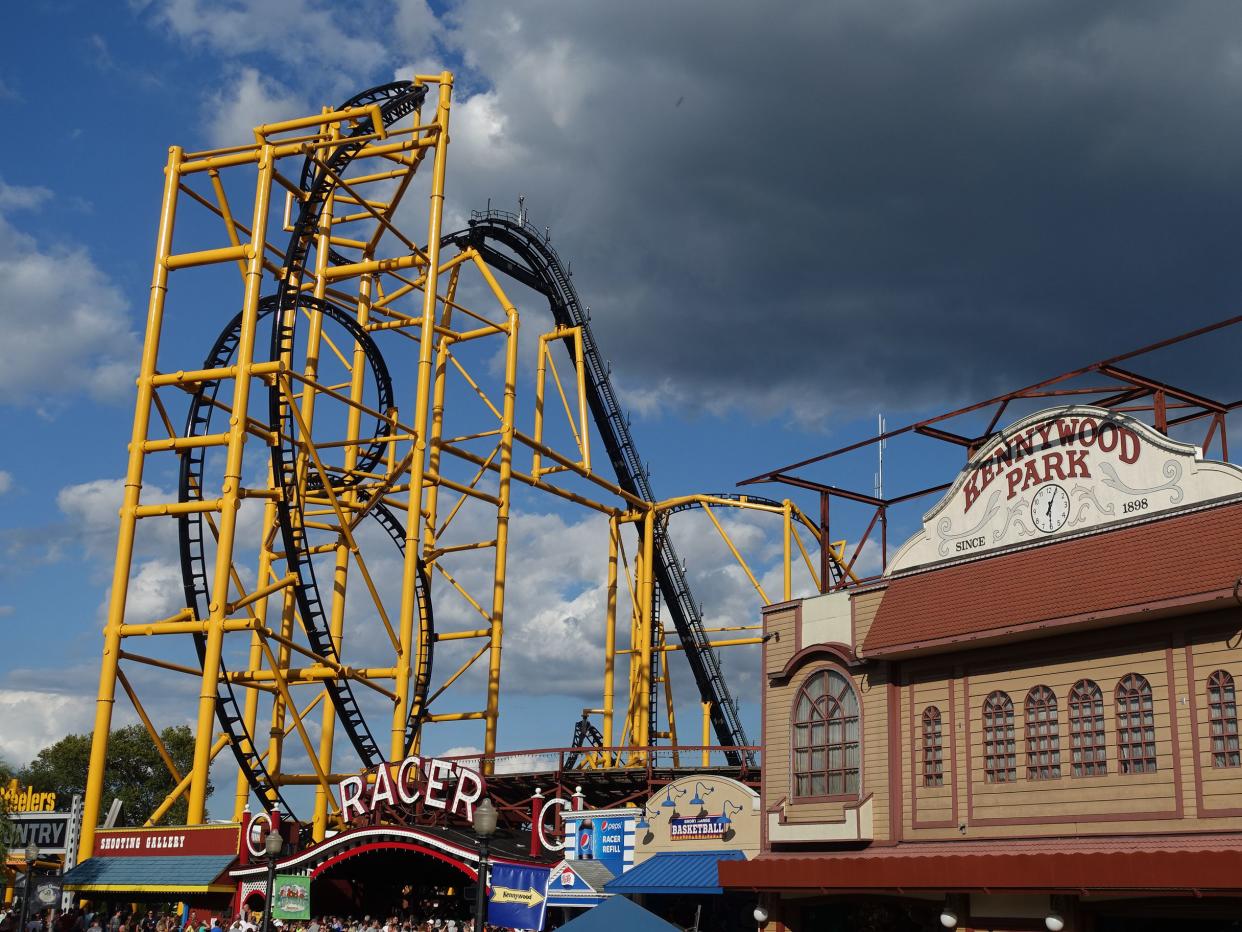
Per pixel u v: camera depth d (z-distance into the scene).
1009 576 31.34
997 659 31.44
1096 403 34.22
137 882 49.56
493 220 73.62
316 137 56.47
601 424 77.62
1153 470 29.61
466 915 53.94
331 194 62.62
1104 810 28.47
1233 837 25.84
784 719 36.66
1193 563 27.30
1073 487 31.17
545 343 73.19
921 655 33.19
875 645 33.44
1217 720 26.86
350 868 53.19
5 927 45.19
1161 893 25.88
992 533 32.84
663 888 37.12
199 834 50.09
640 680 74.12
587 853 42.12
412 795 45.59
